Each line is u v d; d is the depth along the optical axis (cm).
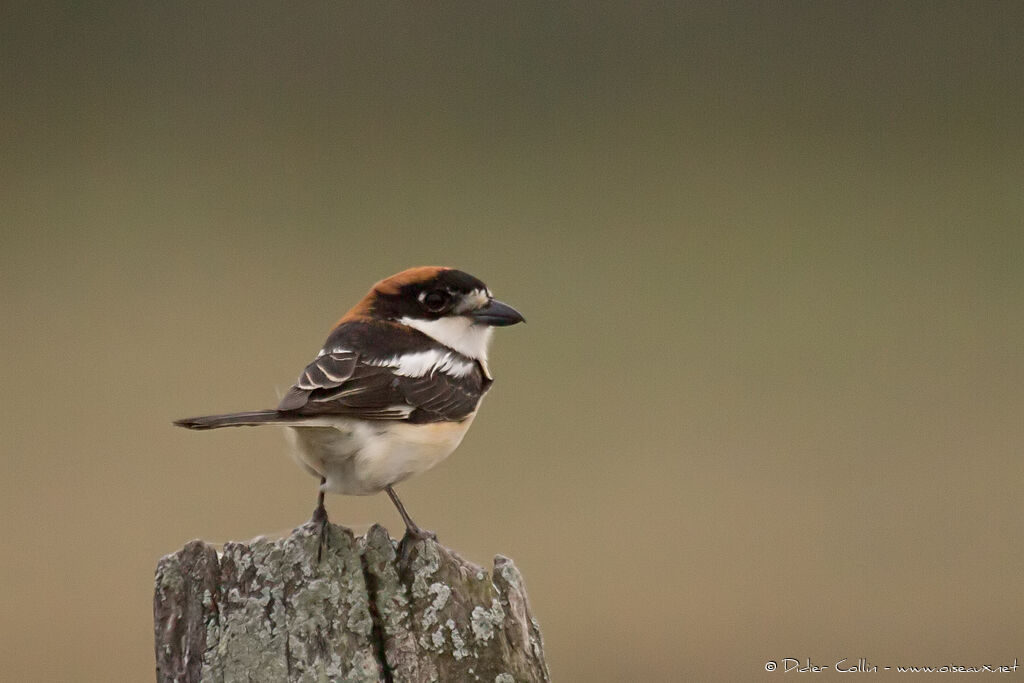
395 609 491
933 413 1366
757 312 1614
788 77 2264
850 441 1313
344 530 492
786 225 1839
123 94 2086
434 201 1867
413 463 604
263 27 2233
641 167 2014
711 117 2164
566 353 1498
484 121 2127
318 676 472
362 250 1675
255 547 486
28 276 1561
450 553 507
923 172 1997
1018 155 2031
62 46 2170
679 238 1794
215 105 2091
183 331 1429
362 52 2230
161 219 1752
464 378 648
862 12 2294
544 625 1029
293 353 1382
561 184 1938
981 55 2281
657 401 1359
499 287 1638
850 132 2117
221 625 479
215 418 545
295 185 1889
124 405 1273
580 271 1686
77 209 1762
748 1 2317
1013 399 1390
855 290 1658
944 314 1594
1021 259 1738
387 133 2067
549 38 2308
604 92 2214
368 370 610
